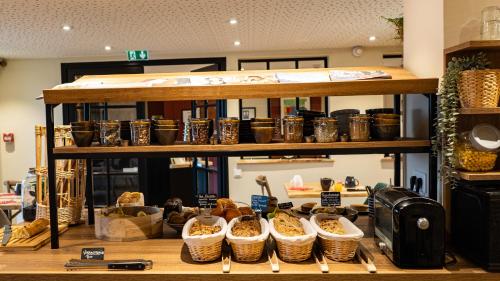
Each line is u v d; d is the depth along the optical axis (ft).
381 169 16.96
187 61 17.02
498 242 4.64
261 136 5.57
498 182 5.12
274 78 5.74
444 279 4.67
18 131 17.70
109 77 6.32
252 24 11.78
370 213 7.10
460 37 5.68
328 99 16.93
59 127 6.78
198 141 5.65
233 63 16.89
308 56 16.79
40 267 5.02
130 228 5.98
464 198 5.20
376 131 5.64
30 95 17.54
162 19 10.95
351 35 13.83
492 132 5.03
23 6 9.48
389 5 10.00
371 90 5.33
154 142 6.09
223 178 16.89
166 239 6.08
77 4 9.38
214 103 16.65
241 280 4.71
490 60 5.62
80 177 6.95
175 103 19.43
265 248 5.43
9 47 14.73
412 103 6.69
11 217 11.96
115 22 11.19
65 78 17.39
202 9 10.03
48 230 6.40
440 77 5.79
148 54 16.81
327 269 4.69
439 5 5.79
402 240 4.78
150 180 17.57
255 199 6.81
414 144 5.40
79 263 5.00
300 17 11.07
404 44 7.37
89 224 7.00
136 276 4.78
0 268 4.99
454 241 5.55
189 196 18.84
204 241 4.90
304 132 5.92
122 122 6.07
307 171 17.12
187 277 4.75
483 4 5.64
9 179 17.89
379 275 4.66
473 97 4.89
